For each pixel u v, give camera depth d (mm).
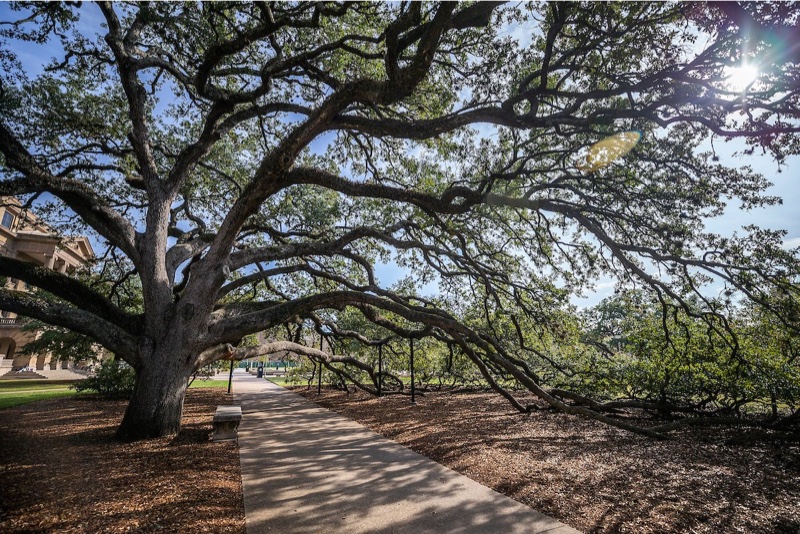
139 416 8367
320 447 7949
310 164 14664
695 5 6449
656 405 11953
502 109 7613
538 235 12078
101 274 16406
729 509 4801
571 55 7871
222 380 32031
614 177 9664
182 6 10672
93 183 13078
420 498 5059
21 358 36281
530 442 8531
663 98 7355
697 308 11773
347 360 17219
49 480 5363
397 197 8984
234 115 11227
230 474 6012
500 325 16969
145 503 4637
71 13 9727
